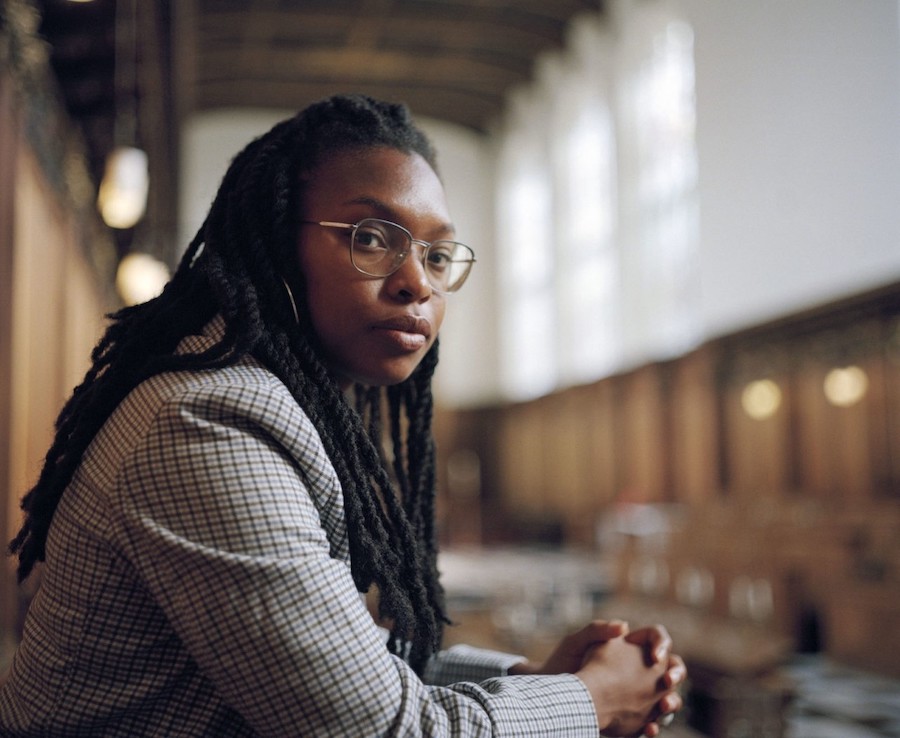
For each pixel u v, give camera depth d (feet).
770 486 37.42
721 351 41.04
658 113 50.03
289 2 51.47
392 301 3.07
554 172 62.08
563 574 43.06
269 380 2.80
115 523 2.56
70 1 18.76
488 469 69.92
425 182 3.19
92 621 2.64
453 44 57.82
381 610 2.98
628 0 51.62
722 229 41.55
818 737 16.33
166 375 2.77
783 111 37.70
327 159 3.11
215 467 2.48
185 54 30.19
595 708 2.92
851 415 32.89
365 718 2.42
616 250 53.31
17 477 14.58
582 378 58.44
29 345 16.12
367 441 3.08
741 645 13.46
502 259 70.23
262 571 2.40
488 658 3.95
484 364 70.54
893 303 30.94
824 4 35.65
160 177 34.78
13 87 14.76
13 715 2.77
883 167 32.35
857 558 23.17
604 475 53.88
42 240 17.80
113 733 2.70
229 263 3.00
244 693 2.44
